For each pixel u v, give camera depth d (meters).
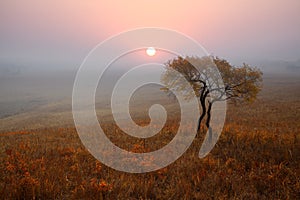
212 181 7.43
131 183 7.35
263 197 6.61
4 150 12.54
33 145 13.36
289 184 7.47
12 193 6.42
